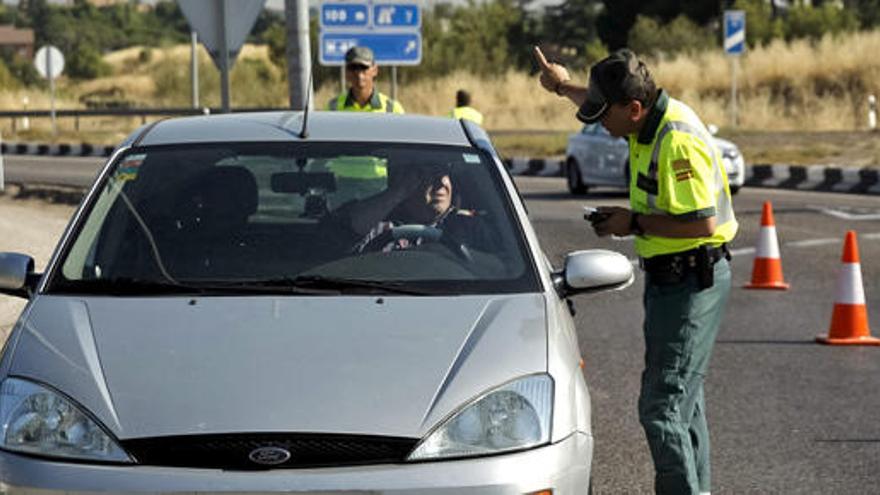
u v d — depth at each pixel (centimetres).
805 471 2047
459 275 1538
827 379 2686
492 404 1317
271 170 1680
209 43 3325
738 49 10475
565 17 19338
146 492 1255
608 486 1967
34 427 1303
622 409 2427
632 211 1661
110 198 1659
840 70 12575
